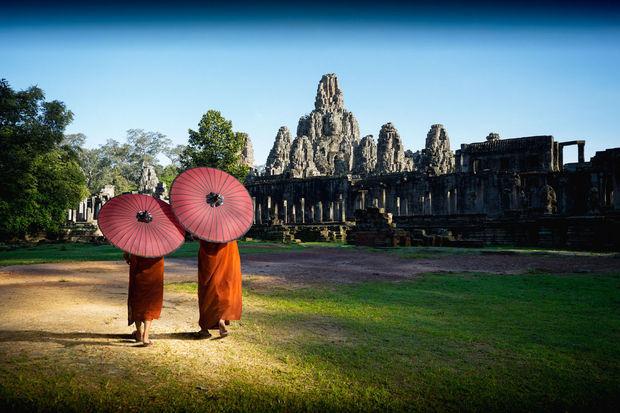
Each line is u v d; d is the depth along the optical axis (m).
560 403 4.57
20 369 5.07
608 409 4.44
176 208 6.56
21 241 45.78
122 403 4.31
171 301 10.02
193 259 22.73
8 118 41.59
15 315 7.98
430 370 5.46
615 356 6.02
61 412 4.09
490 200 53.22
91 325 7.34
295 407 4.36
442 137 71.50
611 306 9.57
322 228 48.53
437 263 20.78
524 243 37.03
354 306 9.57
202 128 55.84
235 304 6.91
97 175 107.88
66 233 49.09
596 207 40.09
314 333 7.16
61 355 5.64
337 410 4.33
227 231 6.67
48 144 43.88
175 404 4.32
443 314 8.73
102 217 6.48
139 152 116.50
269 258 24.16
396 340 6.77
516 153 59.59
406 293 11.42
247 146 94.94
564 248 32.41
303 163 82.81
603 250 29.89
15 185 40.28
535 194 52.84
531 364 5.70
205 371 5.27
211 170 7.09
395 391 4.82
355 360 5.79
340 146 84.00
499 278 14.56
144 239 6.34
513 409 4.43
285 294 11.26
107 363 5.42
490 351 6.23
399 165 72.56
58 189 46.00
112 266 18.50
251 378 5.09
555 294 11.18
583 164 56.69
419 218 48.66
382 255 26.22
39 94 43.94
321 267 18.88
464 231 44.75
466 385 5.00
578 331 7.33
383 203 61.19
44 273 15.62
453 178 56.28
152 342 6.41
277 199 72.06
